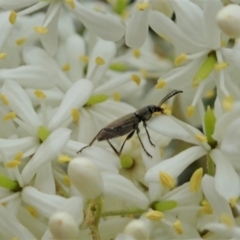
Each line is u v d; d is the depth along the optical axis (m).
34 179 0.10
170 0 0.10
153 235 0.09
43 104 0.10
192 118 0.11
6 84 0.10
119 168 0.10
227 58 0.10
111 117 0.10
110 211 0.09
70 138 0.10
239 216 0.09
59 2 0.10
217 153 0.09
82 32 0.12
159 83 0.10
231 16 0.09
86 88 0.10
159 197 0.09
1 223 0.09
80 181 0.08
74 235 0.08
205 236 0.09
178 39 0.10
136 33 0.10
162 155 0.10
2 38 0.10
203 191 0.09
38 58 0.10
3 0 0.10
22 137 0.10
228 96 0.09
